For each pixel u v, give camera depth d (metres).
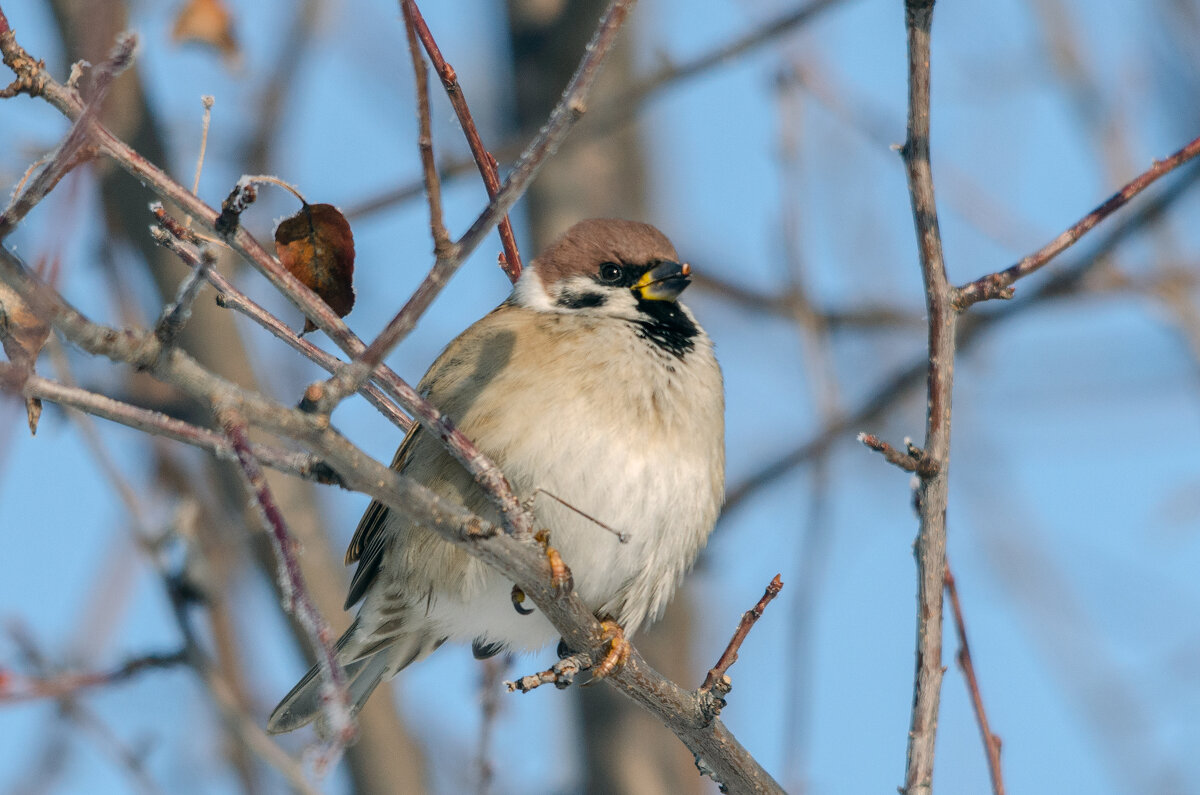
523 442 8.68
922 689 6.90
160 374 5.27
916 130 7.05
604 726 12.38
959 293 7.08
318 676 9.48
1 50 5.30
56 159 4.93
